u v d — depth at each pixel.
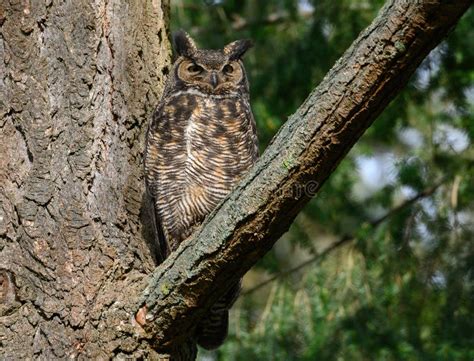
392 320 12.45
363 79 6.31
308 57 13.84
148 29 9.31
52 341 7.37
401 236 12.97
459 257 12.70
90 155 8.07
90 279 7.64
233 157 9.51
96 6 8.50
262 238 6.96
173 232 9.50
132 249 8.01
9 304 7.42
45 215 7.71
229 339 12.74
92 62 8.34
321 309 12.60
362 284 12.70
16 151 7.86
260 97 14.13
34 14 8.16
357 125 6.47
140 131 8.81
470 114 13.38
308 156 6.62
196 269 7.19
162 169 9.20
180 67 10.14
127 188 8.34
